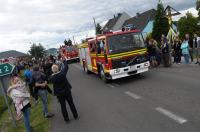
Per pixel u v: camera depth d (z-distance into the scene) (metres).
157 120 7.12
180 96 9.13
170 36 19.47
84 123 8.16
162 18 45.53
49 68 16.75
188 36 16.39
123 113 8.38
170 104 8.38
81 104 10.79
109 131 7.00
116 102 9.98
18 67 23.38
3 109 14.29
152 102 9.02
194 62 16.70
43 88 9.73
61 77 8.49
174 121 6.79
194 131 5.93
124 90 11.96
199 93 9.10
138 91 11.21
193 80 11.40
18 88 7.92
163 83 11.88
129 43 13.76
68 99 8.70
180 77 12.59
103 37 13.97
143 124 7.02
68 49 40.94
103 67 14.58
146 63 13.95
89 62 18.91
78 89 14.68
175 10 19.27
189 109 7.53
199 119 6.61
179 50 17.52
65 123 8.62
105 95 11.65
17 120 10.77
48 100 13.08
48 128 8.48
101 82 15.55
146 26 59.22
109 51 13.49
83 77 19.69
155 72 15.47
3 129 10.09
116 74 13.60
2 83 9.10
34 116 10.66
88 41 17.98
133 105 9.09
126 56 13.58
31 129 8.62
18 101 7.88
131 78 14.86
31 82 9.96
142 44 13.95
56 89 8.57
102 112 8.98
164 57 16.84
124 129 6.92
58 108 10.96
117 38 13.72
